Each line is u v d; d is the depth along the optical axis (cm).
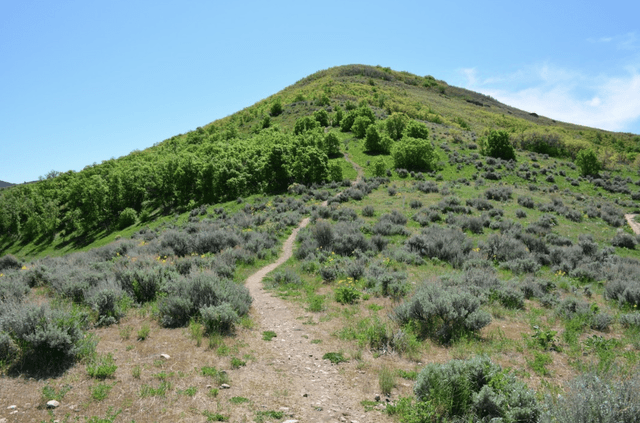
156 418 443
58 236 6334
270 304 1105
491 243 2133
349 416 471
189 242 2181
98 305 855
